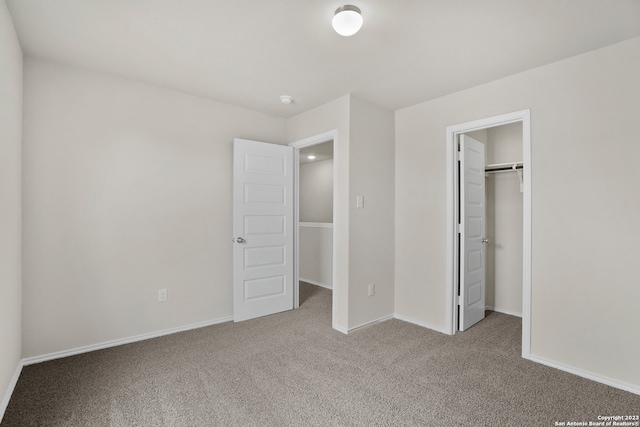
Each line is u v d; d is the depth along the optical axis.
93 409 1.87
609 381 2.19
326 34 2.09
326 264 5.19
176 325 3.12
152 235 2.97
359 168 3.23
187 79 2.82
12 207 2.04
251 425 1.75
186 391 2.07
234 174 3.39
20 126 2.27
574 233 2.35
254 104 3.45
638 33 2.05
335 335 3.06
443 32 2.04
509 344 2.87
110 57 2.42
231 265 3.50
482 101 2.87
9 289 1.97
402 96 3.18
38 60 2.44
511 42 2.16
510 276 3.84
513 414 1.85
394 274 3.61
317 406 1.92
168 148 3.06
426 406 1.93
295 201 3.92
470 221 3.35
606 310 2.21
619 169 2.16
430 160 3.28
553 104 2.44
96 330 2.69
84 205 2.62
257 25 1.99
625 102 2.14
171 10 1.84
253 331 3.16
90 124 2.65
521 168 3.71
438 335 3.08
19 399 1.96
